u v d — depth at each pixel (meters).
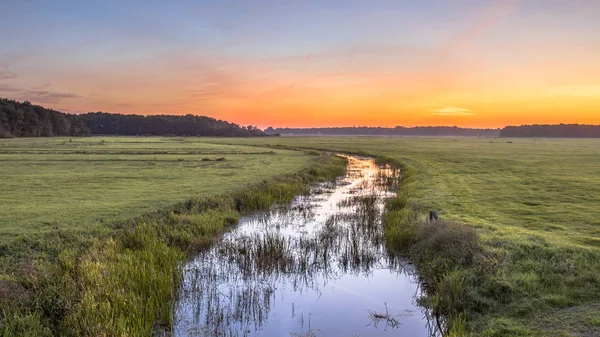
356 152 76.75
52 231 14.16
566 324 8.00
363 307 10.03
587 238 13.40
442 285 10.12
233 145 101.44
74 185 26.72
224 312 9.71
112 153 60.62
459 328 7.97
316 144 112.06
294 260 13.54
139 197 21.95
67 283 9.62
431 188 26.84
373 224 18.88
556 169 40.12
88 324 8.12
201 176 32.78
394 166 50.16
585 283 9.66
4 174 32.78
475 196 23.38
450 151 76.56
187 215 17.94
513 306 8.99
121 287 9.73
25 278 9.94
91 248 12.45
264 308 9.95
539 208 19.50
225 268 12.84
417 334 8.65
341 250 14.73
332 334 8.65
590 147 96.62
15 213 17.41
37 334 7.83
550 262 11.06
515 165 44.97
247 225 18.84
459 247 12.12
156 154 60.47
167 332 8.72
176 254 12.69
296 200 25.89
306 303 10.27
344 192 29.61
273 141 140.88
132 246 13.59
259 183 28.42
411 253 13.62
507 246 12.28
